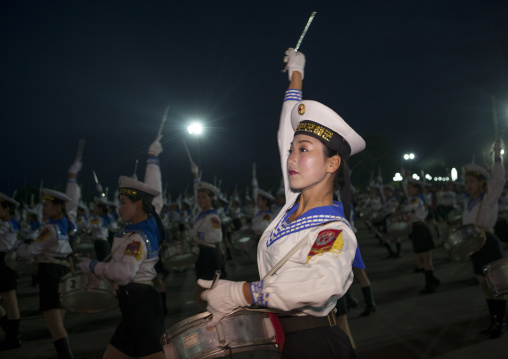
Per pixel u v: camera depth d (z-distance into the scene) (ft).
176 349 6.01
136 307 11.27
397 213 27.43
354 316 20.52
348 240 4.97
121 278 11.02
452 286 25.26
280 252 5.48
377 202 52.70
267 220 32.71
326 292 4.36
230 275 33.65
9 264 18.93
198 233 20.63
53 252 15.90
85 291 11.93
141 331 11.15
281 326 5.79
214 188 21.44
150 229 11.99
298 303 4.42
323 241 4.89
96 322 22.57
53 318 15.16
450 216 34.81
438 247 41.22
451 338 16.90
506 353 15.19
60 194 16.75
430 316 19.83
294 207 6.18
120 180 12.46
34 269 19.81
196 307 24.36
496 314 16.84
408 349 16.01
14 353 18.37
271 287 4.56
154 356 11.14
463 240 17.01
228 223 57.36
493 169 17.49
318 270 4.48
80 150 18.45
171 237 57.47
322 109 5.68
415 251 24.95
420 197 26.48
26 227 38.19
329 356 5.56
